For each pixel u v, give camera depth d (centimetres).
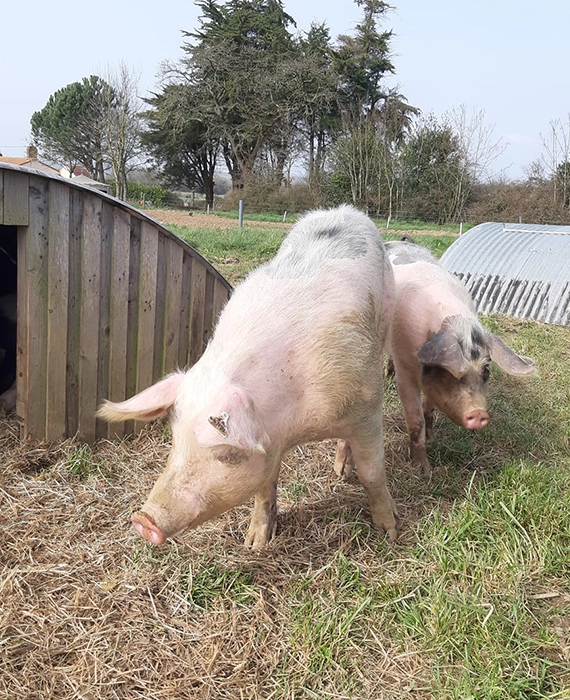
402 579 334
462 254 1082
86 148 5659
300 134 4706
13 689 259
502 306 980
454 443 486
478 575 332
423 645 290
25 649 279
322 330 310
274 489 358
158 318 498
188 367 533
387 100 4594
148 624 298
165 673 272
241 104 4575
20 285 421
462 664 282
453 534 359
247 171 4512
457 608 303
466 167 3584
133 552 346
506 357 409
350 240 364
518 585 326
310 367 305
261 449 236
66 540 352
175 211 3509
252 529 359
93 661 275
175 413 268
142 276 475
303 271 332
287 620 304
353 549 360
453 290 463
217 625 299
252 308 310
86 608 304
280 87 4534
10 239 555
